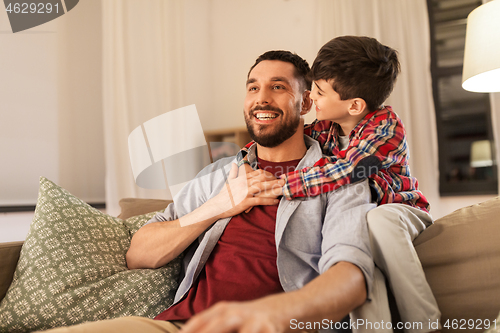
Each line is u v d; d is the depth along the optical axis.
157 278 0.99
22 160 2.25
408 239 0.82
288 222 0.94
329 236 0.82
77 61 2.63
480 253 0.85
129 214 1.34
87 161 2.65
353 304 0.67
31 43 2.36
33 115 2.33
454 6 3.44
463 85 1.61
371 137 1.07
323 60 1.12
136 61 2.90
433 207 3.05
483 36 1.46
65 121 2.52
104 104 2.70
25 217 2.18
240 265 0.91
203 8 3.95
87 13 2.73
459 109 3.73
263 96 1.06
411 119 3.16
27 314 0.88
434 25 3.35
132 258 1.04
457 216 0.95
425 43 3.18
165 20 3.13
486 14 1.45
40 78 2.39
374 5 3.27
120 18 2.81
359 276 0.70
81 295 0.90
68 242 0.98
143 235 1.04
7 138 2.19
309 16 3.72
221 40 4.05
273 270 0.89
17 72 2.27
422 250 0.91
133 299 0.94
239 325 0.44
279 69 1.08
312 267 0.89
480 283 0.82
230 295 0.85
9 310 0.89
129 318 0.73
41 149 2.36
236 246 0.95
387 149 1.06
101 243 1.04
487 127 3.20
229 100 3.99
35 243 0.98
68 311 0.88
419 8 3.22
